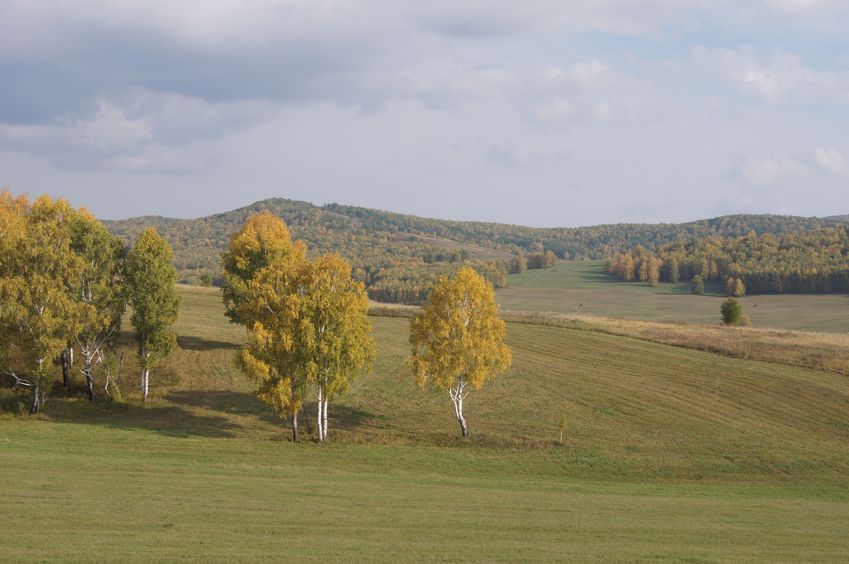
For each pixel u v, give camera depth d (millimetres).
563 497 34688
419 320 53625
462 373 52406
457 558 21609
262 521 25375
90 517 24500
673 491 38656
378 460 43844
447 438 50344
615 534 26297
